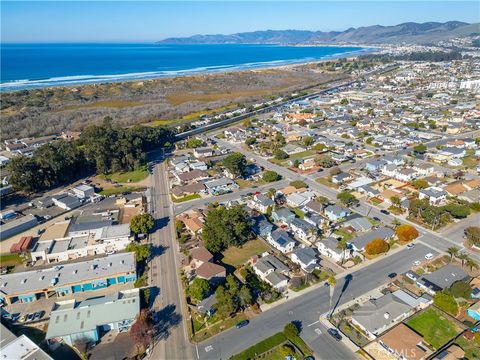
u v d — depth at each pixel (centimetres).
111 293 7919
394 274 8294
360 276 8281
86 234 10188
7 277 8069
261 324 6938
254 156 16850
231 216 9600
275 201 11944
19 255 9381
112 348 6438
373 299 7344
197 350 6384
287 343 6456
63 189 13612
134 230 9956
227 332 6775
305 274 8350
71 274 8144
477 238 9181
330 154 16625
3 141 18912
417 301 7275
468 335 6519
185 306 7438
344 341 6512
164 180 14312
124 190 13425
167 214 11469
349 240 9475
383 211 11269
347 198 11381
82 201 12356
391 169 13950
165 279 8325
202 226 10175
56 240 9769
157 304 7519
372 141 18000
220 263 8925
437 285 7750
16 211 11850
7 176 13988
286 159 16225
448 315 7056
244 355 6219
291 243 9394
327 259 8956
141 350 6359
